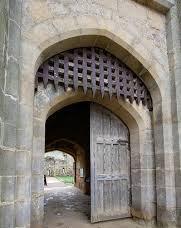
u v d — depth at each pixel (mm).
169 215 4371
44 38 3568
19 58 3156
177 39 4965
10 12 2928
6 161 2576
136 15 4688
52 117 9391
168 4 4980
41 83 3898
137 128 5043
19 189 2855
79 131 9852
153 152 4906
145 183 4797
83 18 3979
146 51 4668
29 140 3084
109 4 4348
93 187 4883
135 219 4926
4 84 2631
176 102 4688
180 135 4562
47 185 14500
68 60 4164
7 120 2662
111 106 5035
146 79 4848
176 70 4801
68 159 23984
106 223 4801
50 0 3758
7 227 2490
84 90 4188
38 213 3447
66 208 6570
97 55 4465
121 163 5246
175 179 4516
